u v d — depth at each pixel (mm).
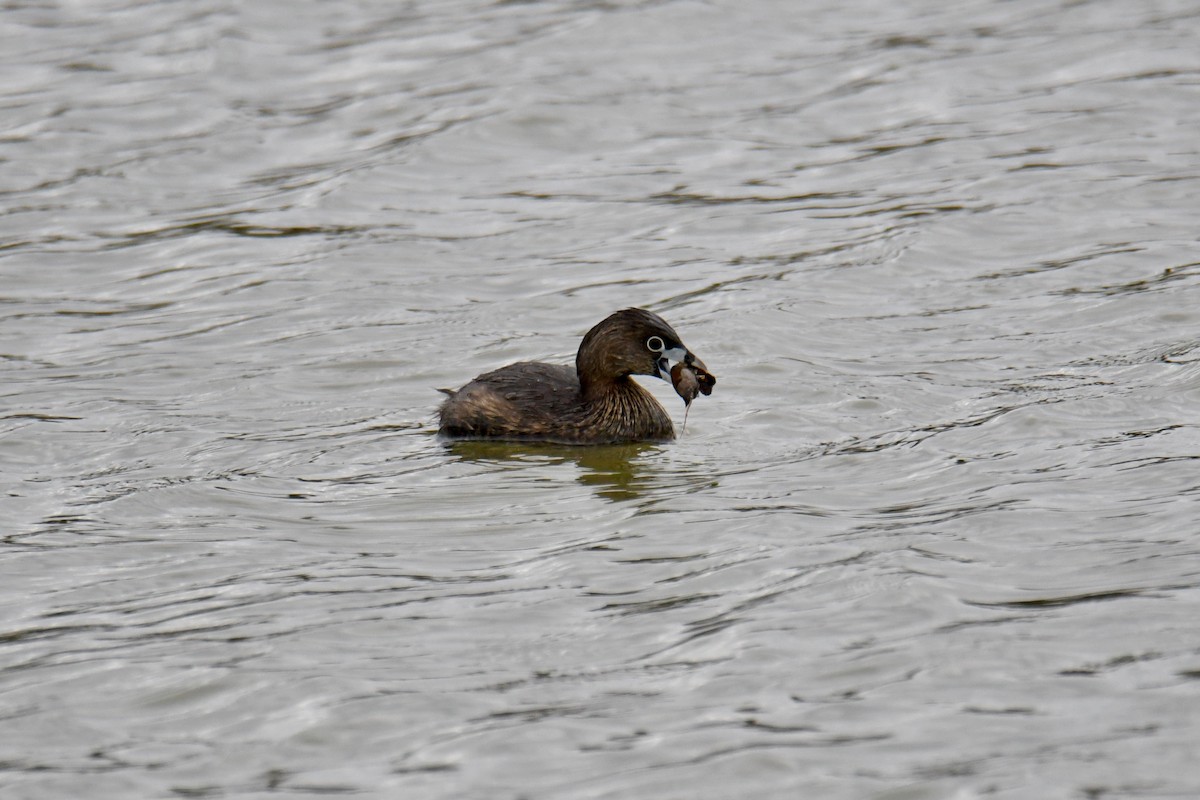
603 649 11164
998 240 21844
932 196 23797
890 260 21359
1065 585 11664
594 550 13086
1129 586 11531
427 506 14477
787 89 29250
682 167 25938
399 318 20312
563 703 10375
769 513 13648
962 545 12555
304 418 17203
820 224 23078
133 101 30062
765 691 10352
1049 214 22578
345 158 26953
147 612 12266
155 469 15617
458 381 18344
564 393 16656
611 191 25078
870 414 16422
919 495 13922
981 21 32312
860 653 10773
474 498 14664
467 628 11633
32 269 22875
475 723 10172
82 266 22984
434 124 28000
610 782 9398
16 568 13227
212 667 11148
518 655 11141
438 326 20000
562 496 14633
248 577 12875
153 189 26062
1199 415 15367
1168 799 8867
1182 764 9180
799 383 17422
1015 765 9281
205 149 27641
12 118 29328
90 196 25734
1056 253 21172
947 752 9492
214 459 15867
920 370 17578
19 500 14875
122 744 10172
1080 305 19188
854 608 11469
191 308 21156
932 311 19531
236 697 10695
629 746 9781
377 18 34688
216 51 32500
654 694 10422
